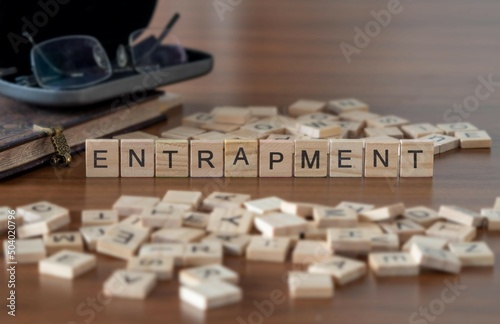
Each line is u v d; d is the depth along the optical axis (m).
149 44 0.86
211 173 0.75
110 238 0.66
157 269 0.62
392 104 0.89
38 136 0.75
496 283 0.63
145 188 0.73
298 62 1.00
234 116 0.82
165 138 0.79
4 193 0.72
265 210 0.69
